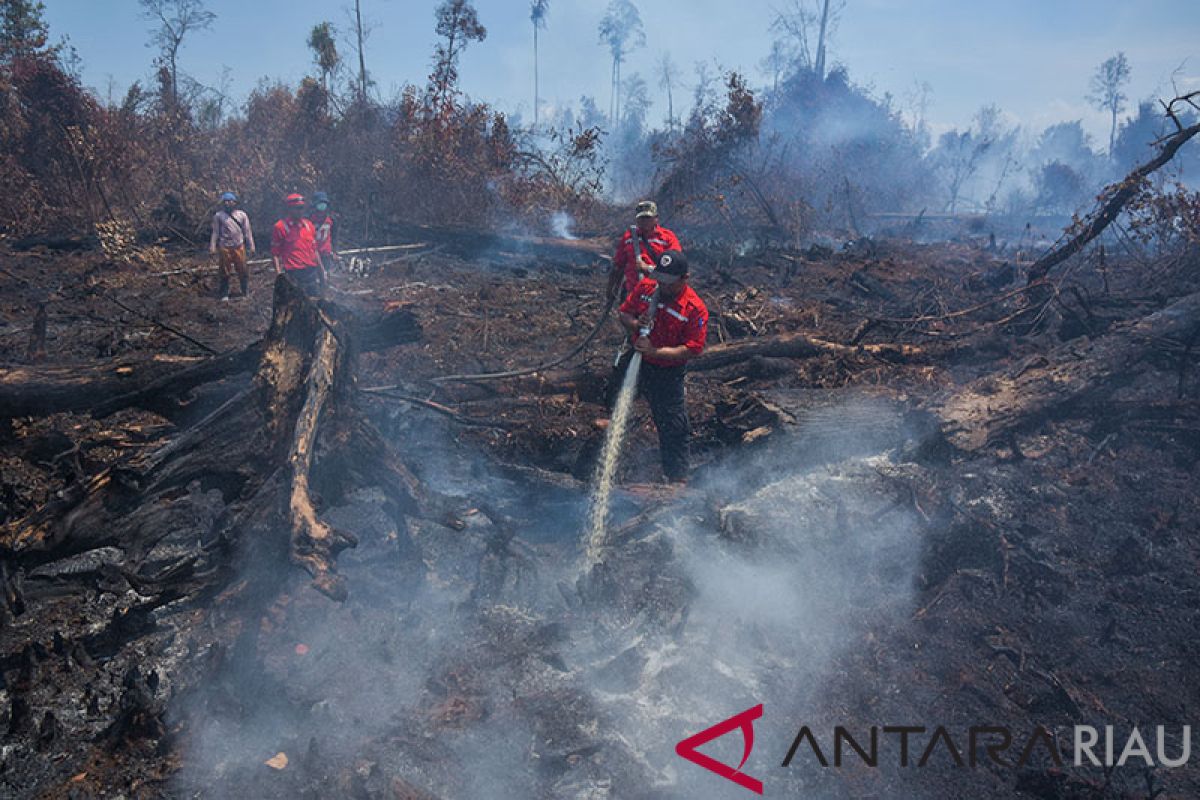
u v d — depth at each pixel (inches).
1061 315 343.0
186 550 158.2
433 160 626.2
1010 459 204.4
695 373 277.7
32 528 134.8
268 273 453.7
